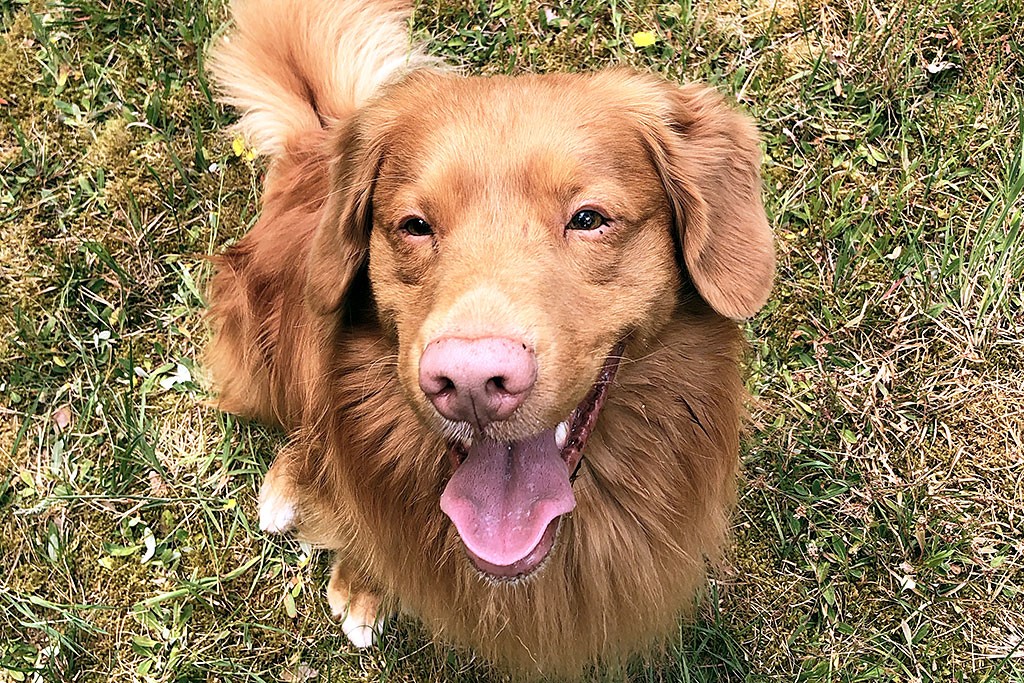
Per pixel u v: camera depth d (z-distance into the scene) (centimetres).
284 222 55
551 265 38
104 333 67
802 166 70
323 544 58
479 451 42
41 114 71
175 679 60
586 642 51
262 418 64
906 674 60
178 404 66
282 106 60
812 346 67
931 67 71
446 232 40
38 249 69
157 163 71
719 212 44
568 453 41
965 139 69
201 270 68
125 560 63
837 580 62
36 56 72
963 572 62
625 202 41
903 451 64
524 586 48
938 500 63
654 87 45
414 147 42
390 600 56
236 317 58
